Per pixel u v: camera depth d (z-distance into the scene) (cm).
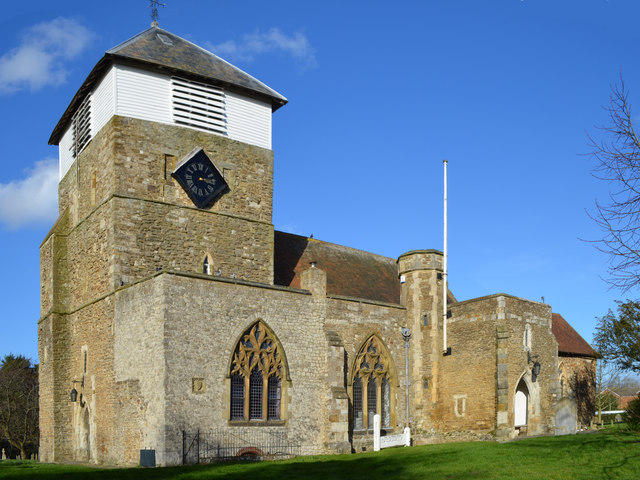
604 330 4188
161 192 3291
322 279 3334
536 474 2008
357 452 3334
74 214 3650
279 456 2958
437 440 3541
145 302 2822
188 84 3491
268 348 3048
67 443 3428
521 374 3494
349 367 3412
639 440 2452
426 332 3662
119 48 3350
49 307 3647
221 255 3422
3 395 5869
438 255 3753
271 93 3769
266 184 3691
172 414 2644
